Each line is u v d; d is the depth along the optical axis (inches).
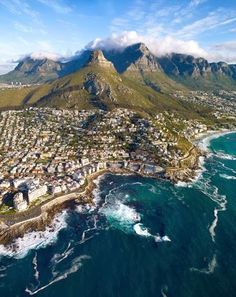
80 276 6279.5
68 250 7140.8
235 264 6584.6
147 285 6013.8
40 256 6929.1
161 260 6747.1
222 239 7539.4
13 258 6870.1
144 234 7795.3
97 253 7017.7
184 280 6122.1
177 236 7682.1
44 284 6072.8
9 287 6008.9
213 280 6107.3
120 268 6510.8
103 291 5880.9
